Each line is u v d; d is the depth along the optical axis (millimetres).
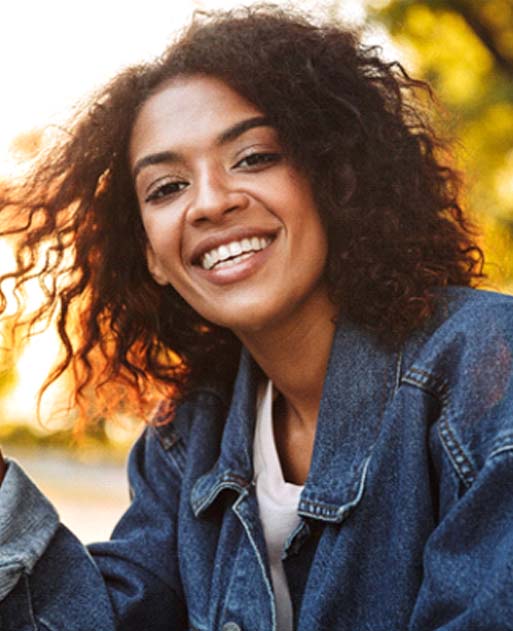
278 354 1851
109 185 2035
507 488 1443
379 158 1856
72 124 2084
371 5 4039
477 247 1965
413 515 1567
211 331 2123
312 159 1801
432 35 4355
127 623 1891
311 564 1746
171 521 1995
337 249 1812
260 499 1850
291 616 1792
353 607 1614
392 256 1782
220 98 1779
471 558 1449
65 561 1873
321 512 1668
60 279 2141
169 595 1937
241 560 1806
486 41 4496
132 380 2217
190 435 2047
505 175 4348
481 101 4270
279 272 1759
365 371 1737
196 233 1776
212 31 1850
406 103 2025
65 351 2191
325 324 1831
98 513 7266
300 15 1994
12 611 1815
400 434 1612
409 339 1729
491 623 1371
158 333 2137
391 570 1583
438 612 1457
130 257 2104
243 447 1882
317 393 1869
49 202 2115
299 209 1767
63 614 1831
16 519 1844
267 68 1787
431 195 1919
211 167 1762
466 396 1550
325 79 1858
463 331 1614
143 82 1863
